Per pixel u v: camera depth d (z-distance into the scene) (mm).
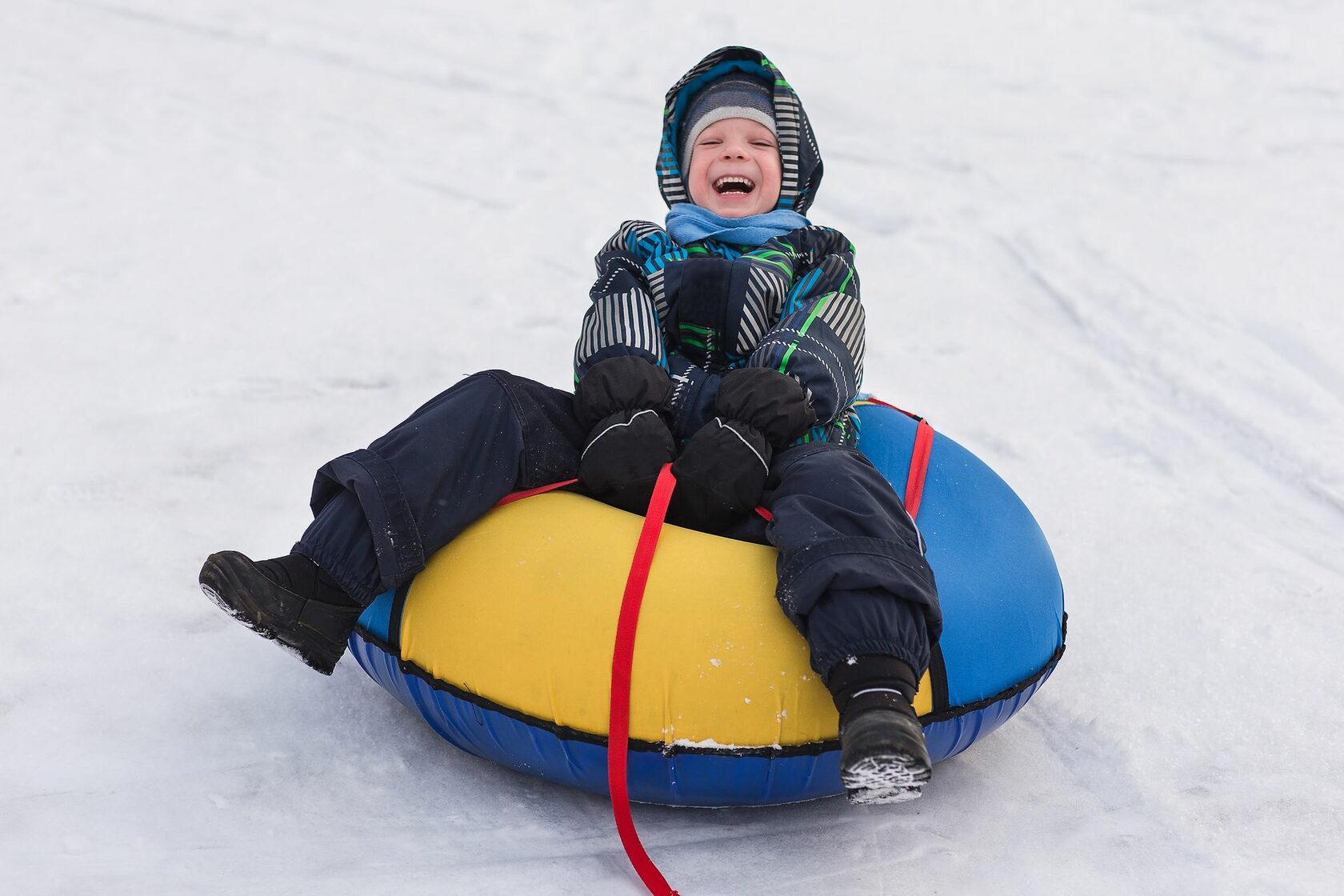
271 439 5898
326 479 3379
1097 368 7152
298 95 12086
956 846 3188
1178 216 9578
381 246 8641
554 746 3107
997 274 8648
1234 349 7285
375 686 3926
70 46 13094
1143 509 5484
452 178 10109
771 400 3531
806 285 4160
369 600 3275
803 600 2928
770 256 4258
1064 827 3293
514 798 3367
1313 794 3445
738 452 3428
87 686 3822
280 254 8406
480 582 3230
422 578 3334
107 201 9211
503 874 3006
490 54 13594
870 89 12812
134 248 8391
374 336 7191
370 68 12992
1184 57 13805
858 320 4055
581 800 3373
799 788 3135
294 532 5031
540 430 3564
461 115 11773
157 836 3115
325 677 3949
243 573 3086
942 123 11898
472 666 3166
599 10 15031
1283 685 4043
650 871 2918
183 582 4566
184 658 4016
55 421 5969
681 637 3023
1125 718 3832
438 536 3295
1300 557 5129
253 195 9500
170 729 3605
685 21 14797
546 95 12500
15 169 9750
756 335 4145
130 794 3279
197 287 7812
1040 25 14875
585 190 9969
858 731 2715
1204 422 6500
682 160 4898
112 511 5121
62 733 3555
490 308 7652
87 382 6438
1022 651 3377
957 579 3352
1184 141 11383
